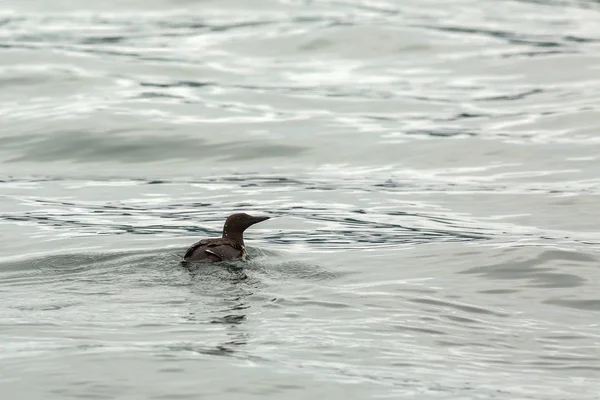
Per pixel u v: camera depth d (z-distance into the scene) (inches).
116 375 539.5
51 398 517.7
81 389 525.7
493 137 1238.3
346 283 706.8
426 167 1143.6
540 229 888.9
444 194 1026.7
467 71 1583.4
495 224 909.8
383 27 1796.3
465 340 602.5
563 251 782.5
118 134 1242.6
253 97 1428.4
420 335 606.5
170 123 1282.0
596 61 1617.9
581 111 1332.4
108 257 750.5
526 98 1425.9
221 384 532.1
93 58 1603.1
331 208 980.6
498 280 724.0
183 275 693.9
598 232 876.0
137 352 565.6
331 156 1187.9
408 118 1341.0
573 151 1173.1
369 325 617.6
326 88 1489.9
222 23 1889.8
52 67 1520.7
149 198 1026.7
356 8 2026.3
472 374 554.6
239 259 730.2
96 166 1161.4
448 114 1354.6
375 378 544.4
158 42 1744.6
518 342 602.9
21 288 674.2
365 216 946.1
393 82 1525.6
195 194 1042.7
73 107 1339.8
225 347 576.1
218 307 639.8
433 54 1678.2
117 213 962.7
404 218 938.1
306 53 1684.3
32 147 1207.6
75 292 663.1
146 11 2007.9
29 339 584.1
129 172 1137.4
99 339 584.1
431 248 810.2
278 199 1019.9
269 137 1243.8
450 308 657.6
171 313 623.8
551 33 1855.3
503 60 1635.1
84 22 1914.4
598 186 1033.5
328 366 557.3
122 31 1835.6
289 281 700.7
